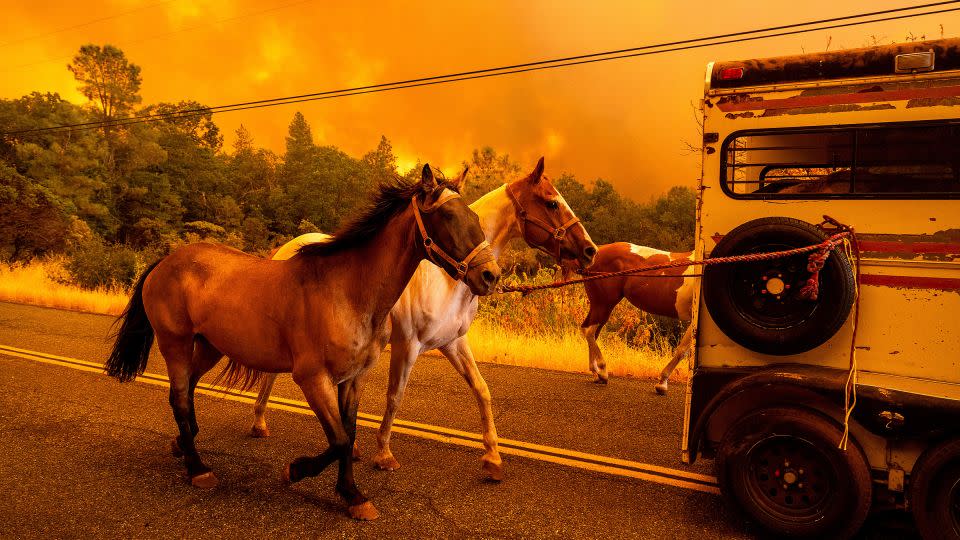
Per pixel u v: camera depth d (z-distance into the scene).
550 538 3.59
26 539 3.40
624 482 4.44
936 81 3.27
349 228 3.76
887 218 3.41
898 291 3.38
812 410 3.50
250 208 93.06
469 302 4.62
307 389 3.74
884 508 3.50
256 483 4.30
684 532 3.70
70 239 25.92
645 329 9.44
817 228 3.44
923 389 3.31
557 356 8.43
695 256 3.92
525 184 4.89
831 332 3.40
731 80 3.78
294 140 103.75
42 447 4.87
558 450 5.05
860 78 3.43
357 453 4.85
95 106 68.12
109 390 6.60
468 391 6.89
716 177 3.85
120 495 4.03
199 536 3.51
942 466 3.10
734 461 3.63
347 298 3.72
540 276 11.40
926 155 3.64
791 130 3.63
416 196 3.67
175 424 5.55
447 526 3.71
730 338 3.69
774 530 3.51
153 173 73.44
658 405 6.41
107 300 13.23
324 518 3.79
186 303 4.25
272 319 3.89
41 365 7.63
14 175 30.81
